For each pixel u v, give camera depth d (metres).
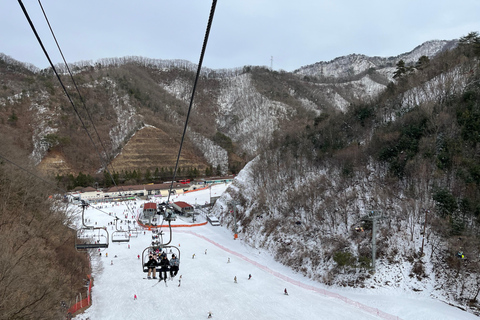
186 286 62.34
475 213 59.78
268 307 53.97
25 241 46.41
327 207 79.19
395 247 64.25
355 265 61.88
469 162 66.19
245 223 97.75
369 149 90.88
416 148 77.62
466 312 49.72
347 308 53.78
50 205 67.94
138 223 113.88
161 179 187.25
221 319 50.03
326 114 123.62
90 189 153.62
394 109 98.50
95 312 51.28
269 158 113.56
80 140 199.62
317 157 100.31
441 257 59.38
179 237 99.06
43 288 37.44
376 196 76.19
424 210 66.19
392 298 55.34
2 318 29.88
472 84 84.06
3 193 55.75
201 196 157.25
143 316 50.56
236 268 73.31
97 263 74.56
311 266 69.69
